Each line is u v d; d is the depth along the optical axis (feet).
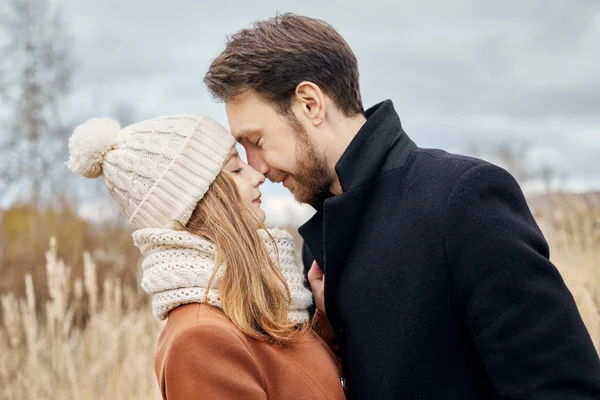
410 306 5.11
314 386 5.37
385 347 5.20
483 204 4.94
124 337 13.48
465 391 5.03
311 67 5.66
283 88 5.65
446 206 5.03
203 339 5.10
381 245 5.34
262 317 5.38
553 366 4.58
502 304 4.74
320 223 6.10
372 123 5.64
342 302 5.51
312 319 6.30
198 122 5.85
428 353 5.06
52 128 49.93
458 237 4.93
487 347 4.79
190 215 5.73
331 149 5.74
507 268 4.75
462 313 4.99
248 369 5.13
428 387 5.06
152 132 5.90
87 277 12.89
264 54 5.65
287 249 6.04
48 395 11.66
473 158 5.28
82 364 12.28
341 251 5.54
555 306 4.68
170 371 5.10
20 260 18.29
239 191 5.81
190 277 5.46
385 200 5.49
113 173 5.98
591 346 4.69
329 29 5.86
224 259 5.49
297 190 5.89
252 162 5.97
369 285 5.34
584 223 14.23
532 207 16.80
